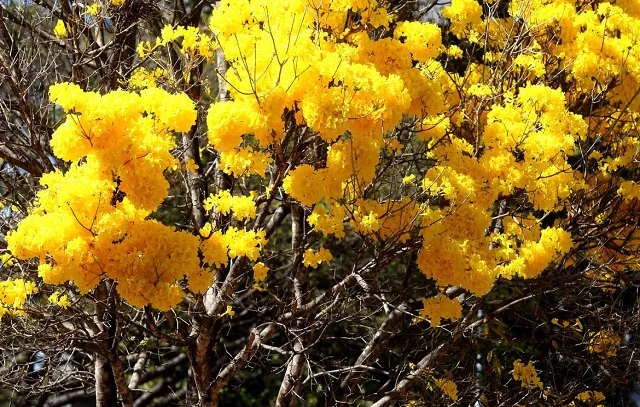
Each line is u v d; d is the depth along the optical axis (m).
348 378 4.95
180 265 2.59
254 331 4.48
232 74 2.86
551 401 5.21
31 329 4.22
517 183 3.29
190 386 5.35
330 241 6.25
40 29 5.12
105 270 2.57
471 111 4.06
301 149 3.29
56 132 2.44
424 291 6.18
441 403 4.87
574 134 3.49
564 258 4.62
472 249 3.06
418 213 3.10
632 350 5.15
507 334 5.81
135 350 5.45
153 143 2.48
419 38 3.12
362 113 2.79
